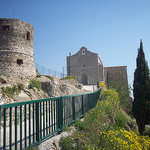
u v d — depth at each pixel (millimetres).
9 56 17328
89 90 22531
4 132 3115
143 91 13305
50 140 4680
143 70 13859
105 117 8031
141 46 14484
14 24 18281
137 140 6113
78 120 6824
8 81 12617
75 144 4906
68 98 6480
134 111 13477
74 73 37625
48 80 16734
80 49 38281
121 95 9570
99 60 41594
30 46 19703
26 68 18438
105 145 4949
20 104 3543
